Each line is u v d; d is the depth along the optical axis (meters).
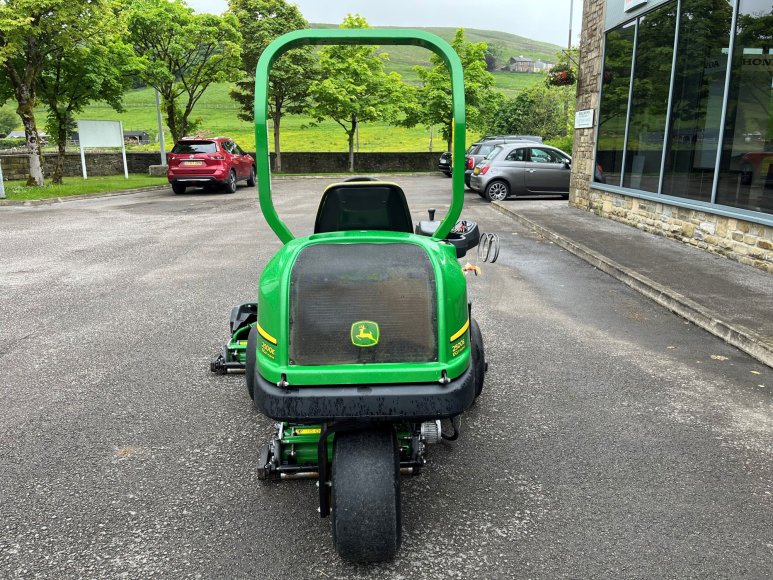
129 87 24.34
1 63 17.69
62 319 6.51
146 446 3.88
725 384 4.80
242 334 5.10
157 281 8.12
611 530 3.03
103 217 14.32
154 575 2.73
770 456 3.73
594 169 13.40
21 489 3.41
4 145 39.88
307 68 32.09
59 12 17.25
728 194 8.59
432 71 32.59
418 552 2.88
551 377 4.95
